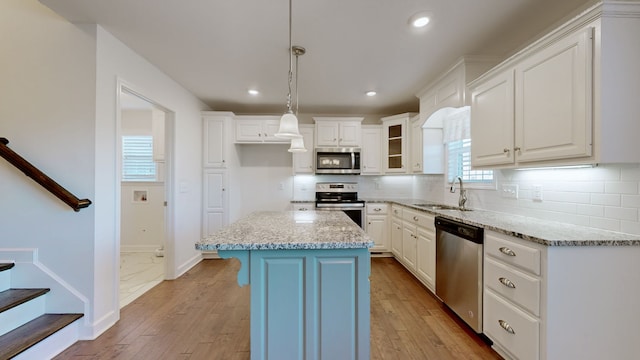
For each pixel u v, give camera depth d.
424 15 1.94
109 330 2.12
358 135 4.34
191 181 3.64
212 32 2.16
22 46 2.04
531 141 1.74
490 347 1.89
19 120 2.04
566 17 1.95
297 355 1.39
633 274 1.41
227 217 3.99
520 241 1.57
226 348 1.90
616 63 1.36
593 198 1.68
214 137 3.99
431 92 3.28
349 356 1.39
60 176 2.04
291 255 1.38
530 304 1.49
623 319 1.41
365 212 4.11
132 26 2.08
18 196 2.03
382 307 2.49
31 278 2.02
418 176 4.42
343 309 1.39
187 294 2.80
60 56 2.04
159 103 2.88
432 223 2.69
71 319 1.95
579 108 1.43
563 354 1.40
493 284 1.81
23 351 1.63
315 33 2.17
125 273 3.42
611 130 1.37
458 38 2.25
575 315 1.40
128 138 4.52
